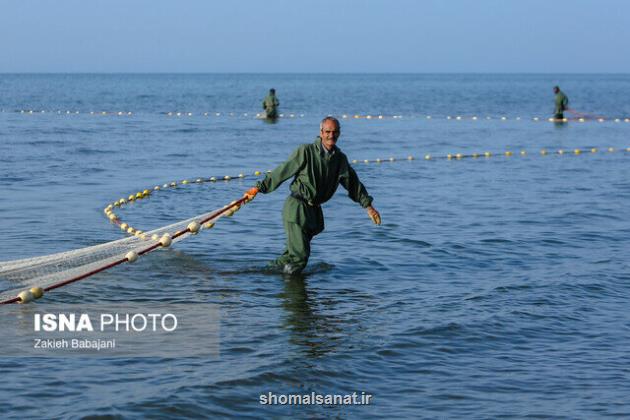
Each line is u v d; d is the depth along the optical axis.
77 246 12.16
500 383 7.34
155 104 66.12
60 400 6.73
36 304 9.27
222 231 13.45
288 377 7.32
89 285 10.05
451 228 14.25
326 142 10.50
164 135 33.84
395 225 14.38
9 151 25.66
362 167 23.94
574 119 49.47
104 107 59.84
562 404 6.91
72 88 116.56
